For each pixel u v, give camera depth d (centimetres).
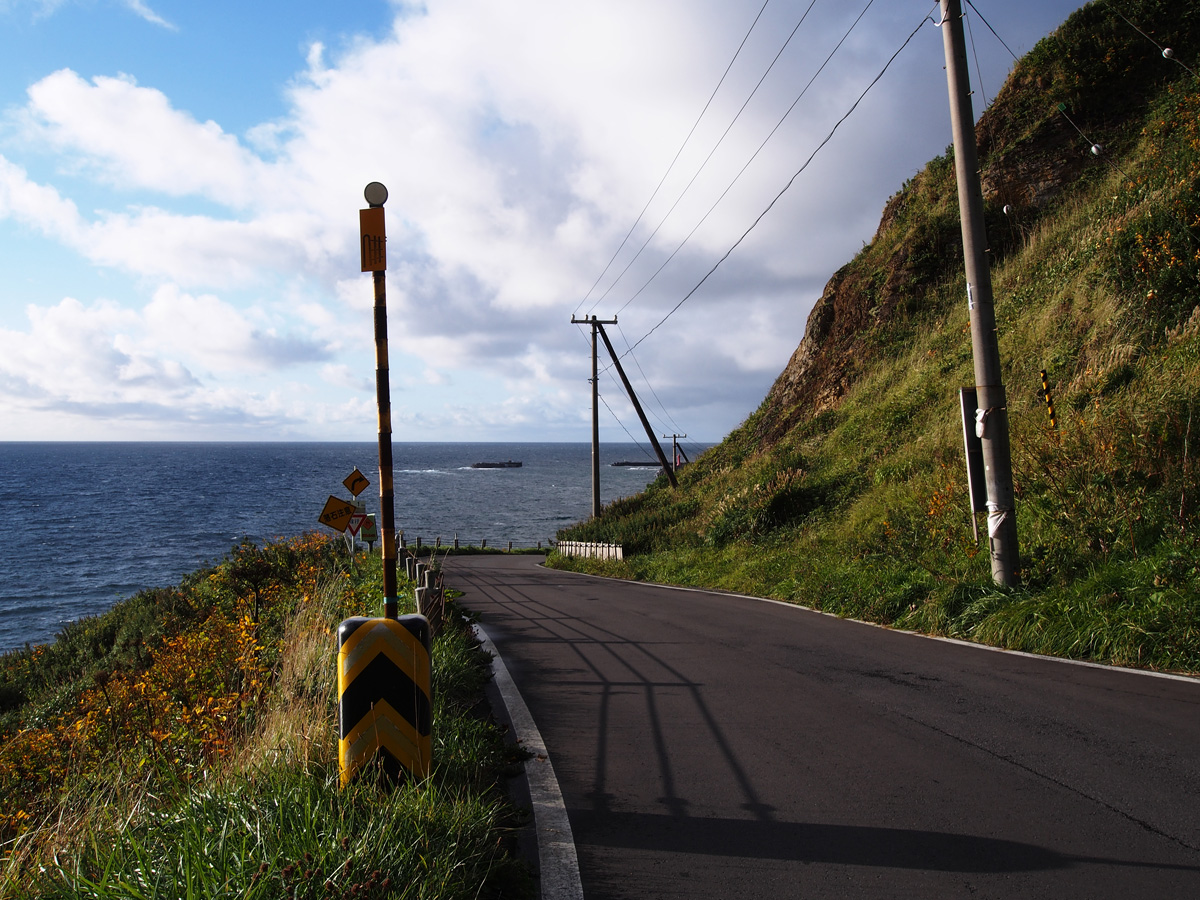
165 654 998
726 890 326
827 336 2978
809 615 1112
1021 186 2358
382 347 428
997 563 888
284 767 411
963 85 923
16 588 4259
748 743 522
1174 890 310
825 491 1964
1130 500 880
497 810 392
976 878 327
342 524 1198
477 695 679
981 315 905
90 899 300
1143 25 2294
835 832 379
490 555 4119
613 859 359
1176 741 480
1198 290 1295
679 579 1888
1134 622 695
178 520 7562
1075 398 1271
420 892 287
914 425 1939
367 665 394
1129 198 1742
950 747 495
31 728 1127
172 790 466
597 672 766
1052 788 420
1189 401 972
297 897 275
